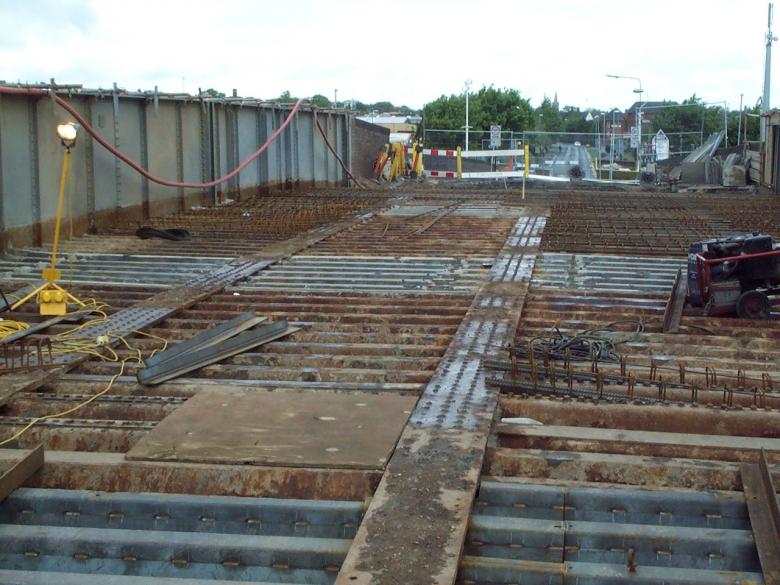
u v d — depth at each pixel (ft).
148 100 56.03
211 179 65.98
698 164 123.03
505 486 15.72
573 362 23.79
